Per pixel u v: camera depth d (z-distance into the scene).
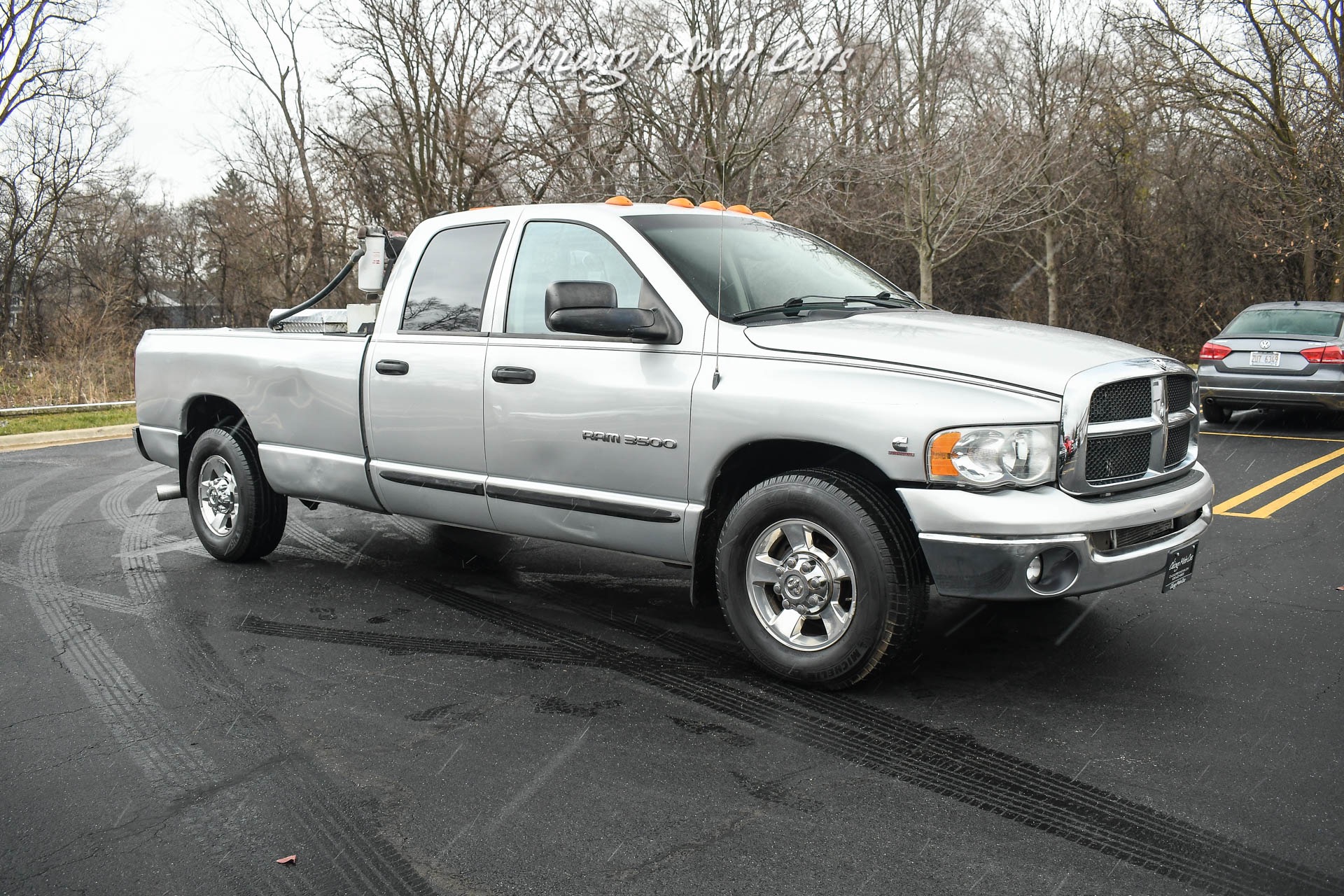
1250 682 3.94
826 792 3.08
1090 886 2.54
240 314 43.31
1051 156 21.41
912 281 28.75
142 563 6.16
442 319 4.99
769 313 4.24
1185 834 2.80
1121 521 3.62
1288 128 21.81
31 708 3.84
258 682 4.09
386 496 5.24
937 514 3.53
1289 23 21.33
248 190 33.59
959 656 4.30
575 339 4.46
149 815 3.00
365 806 3.03
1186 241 26.22
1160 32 22.86
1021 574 3.50
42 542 6.78
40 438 12.98
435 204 24.72
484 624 4.85
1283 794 3.02
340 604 5.20
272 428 5.66
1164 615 4.84
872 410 3.65
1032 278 28.22
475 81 23.25
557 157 18.94
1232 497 8.01
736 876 2.61
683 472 4.11
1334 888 2.53
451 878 2.63
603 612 5.04
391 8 23.27
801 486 3.82
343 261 30.92
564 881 2.61
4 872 2.69
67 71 29.91
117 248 39.41
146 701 3.89
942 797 3.04
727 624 4.68
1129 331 26.47
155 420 6.42
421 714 3.73
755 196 16.59
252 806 3.04
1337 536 6.49
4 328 32.38
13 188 31.73
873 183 18.23
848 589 3.84
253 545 5.96
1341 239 21.28
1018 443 3.53
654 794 3.08
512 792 3.10
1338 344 11.71
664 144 16.30
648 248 4.34
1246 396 12.23
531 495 4.60
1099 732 3.49
